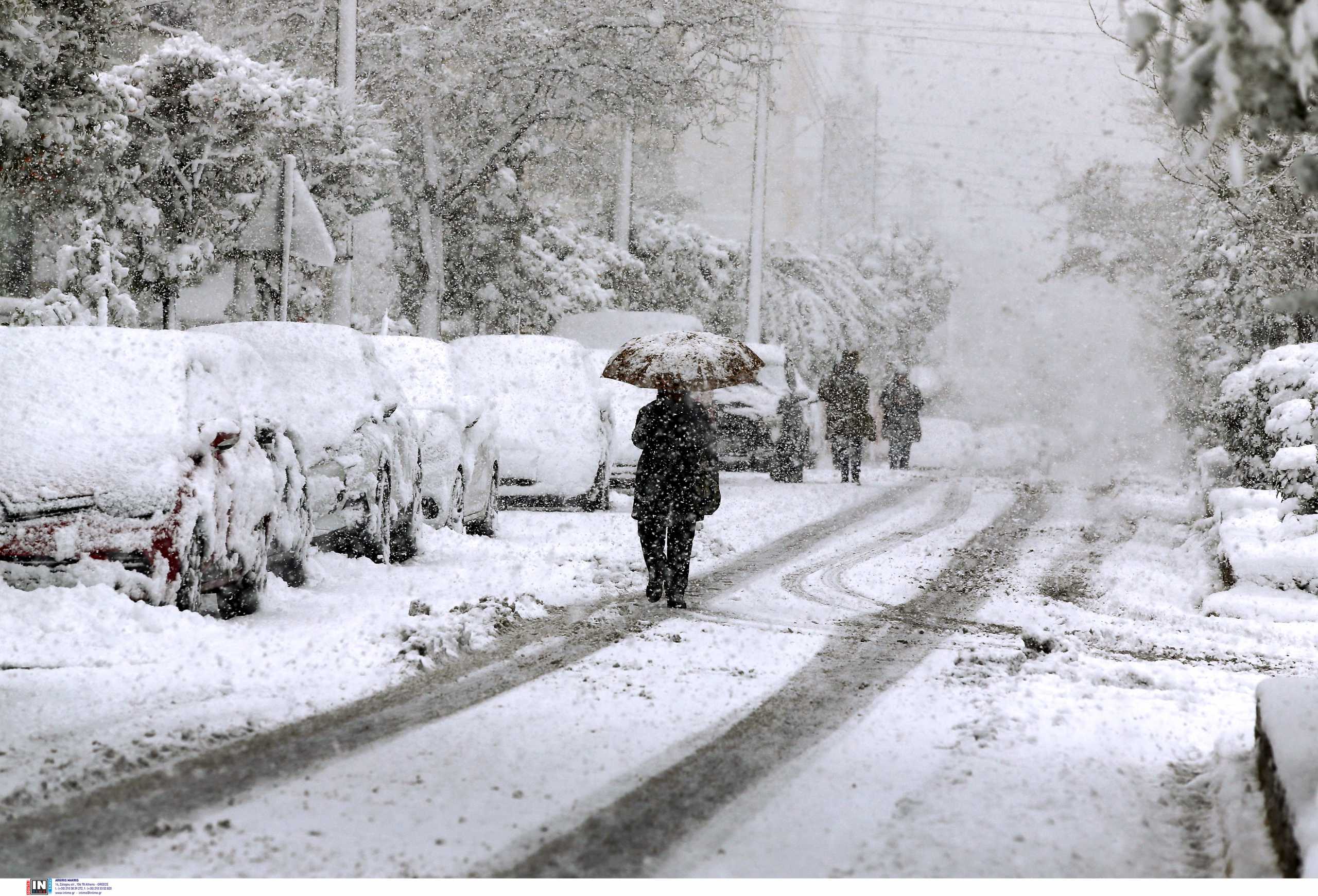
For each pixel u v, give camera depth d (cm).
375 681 1575
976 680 1661
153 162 4481
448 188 6931
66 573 1798
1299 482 2875
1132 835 1023
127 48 5634
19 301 4225
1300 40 643
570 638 1925
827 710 1471
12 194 3167
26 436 1878
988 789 1135
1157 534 3931
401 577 2497
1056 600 2578
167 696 1459
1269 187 2583
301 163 4934
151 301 4600
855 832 1015
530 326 7444
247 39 6450
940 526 3922
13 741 1248
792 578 2736
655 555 2288
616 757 1238
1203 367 6119
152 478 1852
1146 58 714
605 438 4062
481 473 3309
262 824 1002
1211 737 1370
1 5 2617
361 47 6456
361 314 6372
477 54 6600
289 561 2308
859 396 5562
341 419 2566
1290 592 2525
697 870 919
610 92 6988
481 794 1096
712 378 2230
